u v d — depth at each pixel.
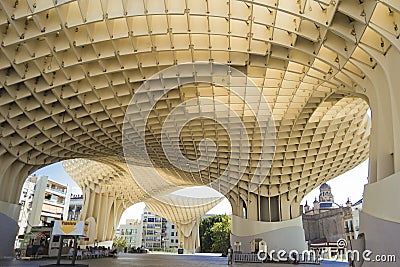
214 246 85.06
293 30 16.17
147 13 15.53
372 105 17.73
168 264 28.33
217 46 18.58
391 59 14.98
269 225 38.84
